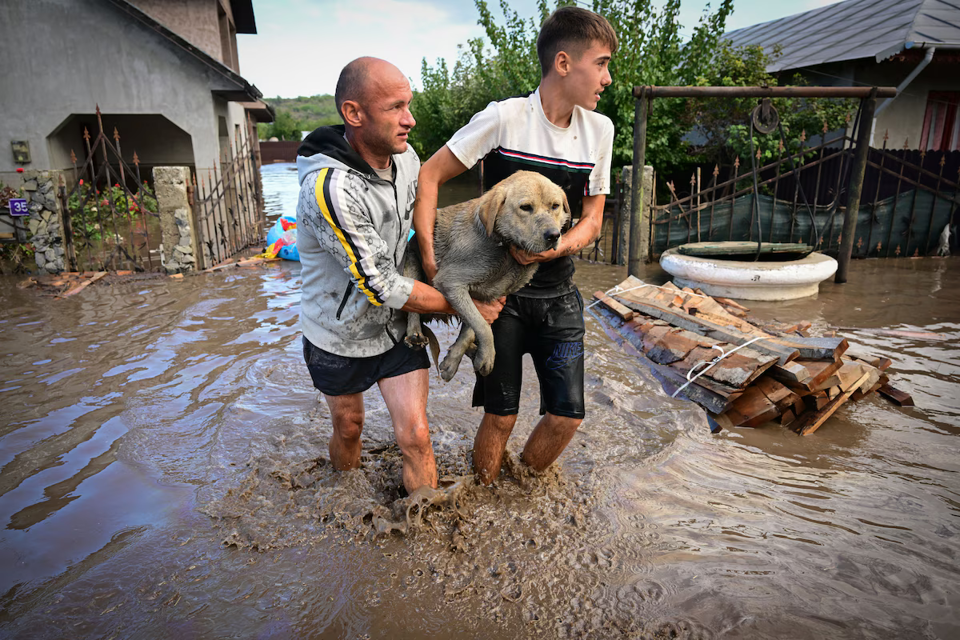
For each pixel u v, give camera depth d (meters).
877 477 3.66
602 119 3.06
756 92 7.62
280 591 2.64
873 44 12.12
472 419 4.35
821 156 9.79
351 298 2.87
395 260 2.97
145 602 2.57
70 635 2.38
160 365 5.42
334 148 2.62
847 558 2.87
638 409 4.56
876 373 4.69
